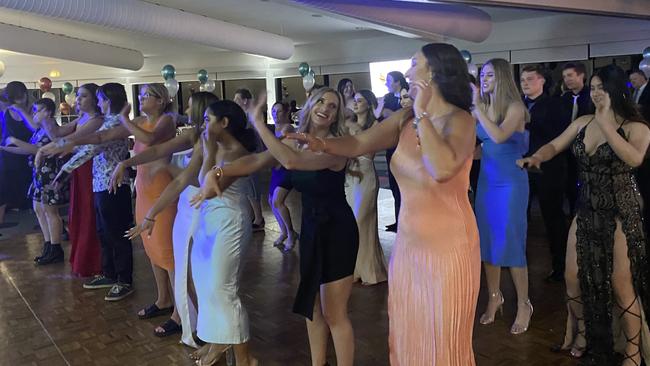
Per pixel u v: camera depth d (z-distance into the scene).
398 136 1.82
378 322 3.30
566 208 6.31
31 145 4.56
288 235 5.04
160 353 2.96
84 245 4.27
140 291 4.00
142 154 2.83
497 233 3.07
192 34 7.09
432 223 1.67
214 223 2.45
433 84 1.61
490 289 3.21
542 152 2.59
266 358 2.87
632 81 5.46
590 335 2.57
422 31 6.29
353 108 3.99
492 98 3.00
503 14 8.39
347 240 2.31
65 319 3.50
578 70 3.93
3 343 3.15
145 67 12.75
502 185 3.02
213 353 2.78
